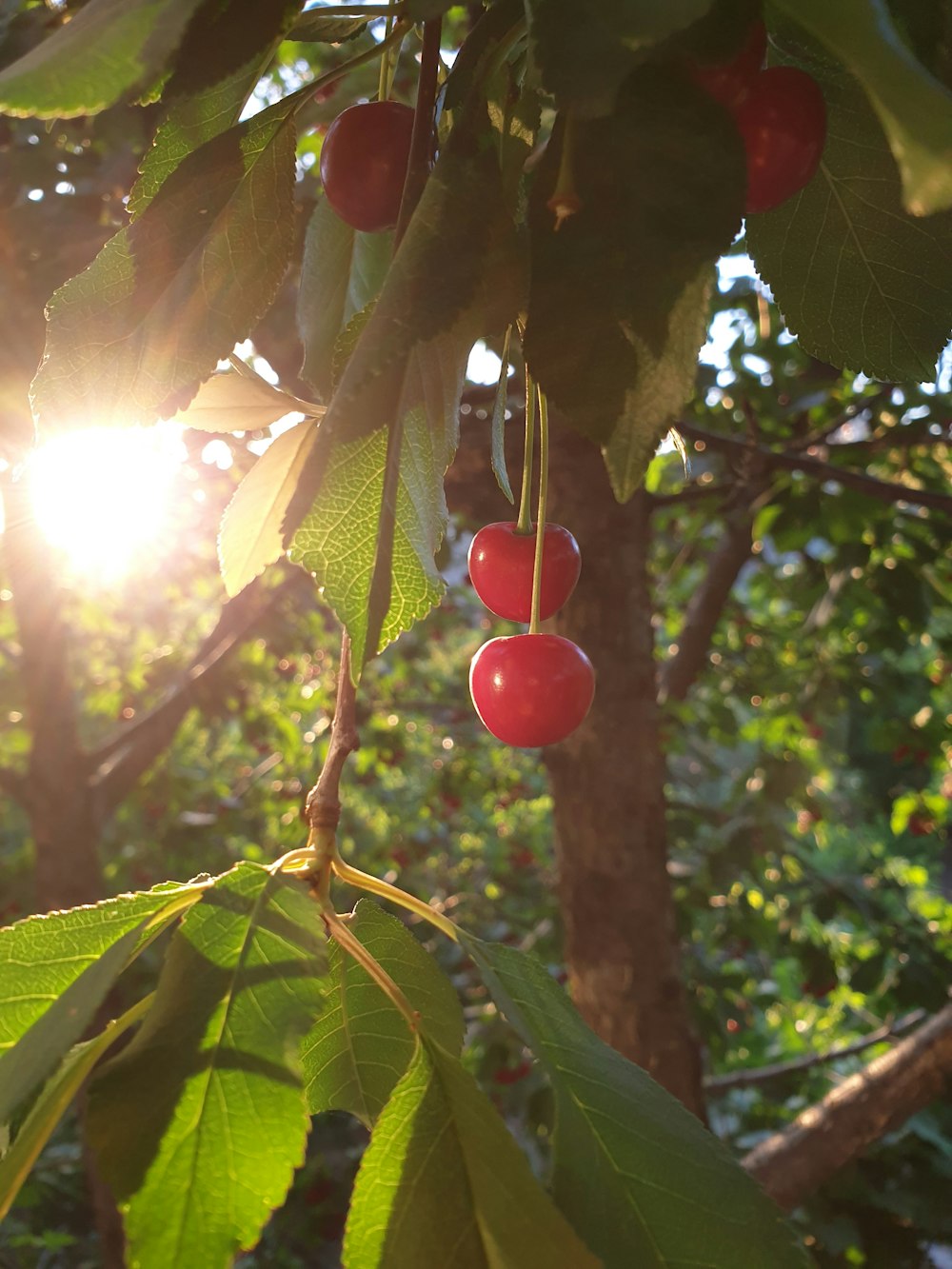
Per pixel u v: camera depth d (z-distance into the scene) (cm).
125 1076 14
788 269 19
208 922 15
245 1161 14
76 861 86
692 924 89
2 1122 13
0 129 48
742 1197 15
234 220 17
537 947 101
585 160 14
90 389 17
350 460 15
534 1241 15
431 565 16
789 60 18
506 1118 85
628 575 53
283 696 136
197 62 16
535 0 13
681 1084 51
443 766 132
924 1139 70
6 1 37
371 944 18
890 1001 96
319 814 16
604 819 52
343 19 18
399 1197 15
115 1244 75
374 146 18
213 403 19
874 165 18
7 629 134
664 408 14
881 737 104
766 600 126
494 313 15
